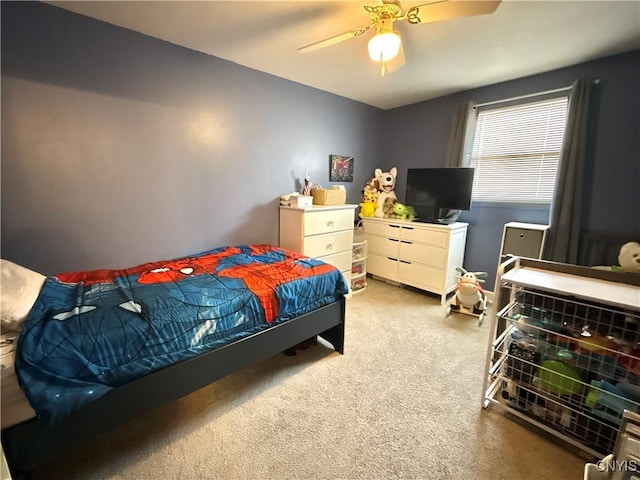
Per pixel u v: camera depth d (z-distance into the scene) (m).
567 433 1.39
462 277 2.88
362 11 1.82
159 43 2.21
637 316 1.19
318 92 3.29
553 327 1.45
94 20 1.94
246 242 2.94
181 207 2.49
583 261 2.57
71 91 1.92
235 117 2.69
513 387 1.57
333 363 2.04
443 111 3.49
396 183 4.05
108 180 2.12
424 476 1.24
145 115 2.21
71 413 1.07
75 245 2.04
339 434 1.45
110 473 1.24
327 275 2.03
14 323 1.13
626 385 1.24
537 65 2.57
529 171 2.95
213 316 1.46
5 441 0.98
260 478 1.23
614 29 1.97
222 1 1.74
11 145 1.77
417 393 1.75
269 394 1.73
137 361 1.21
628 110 2.31
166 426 1.49
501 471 1.27
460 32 2.01
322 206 3.00
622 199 2.39
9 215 1.81
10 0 1.68
